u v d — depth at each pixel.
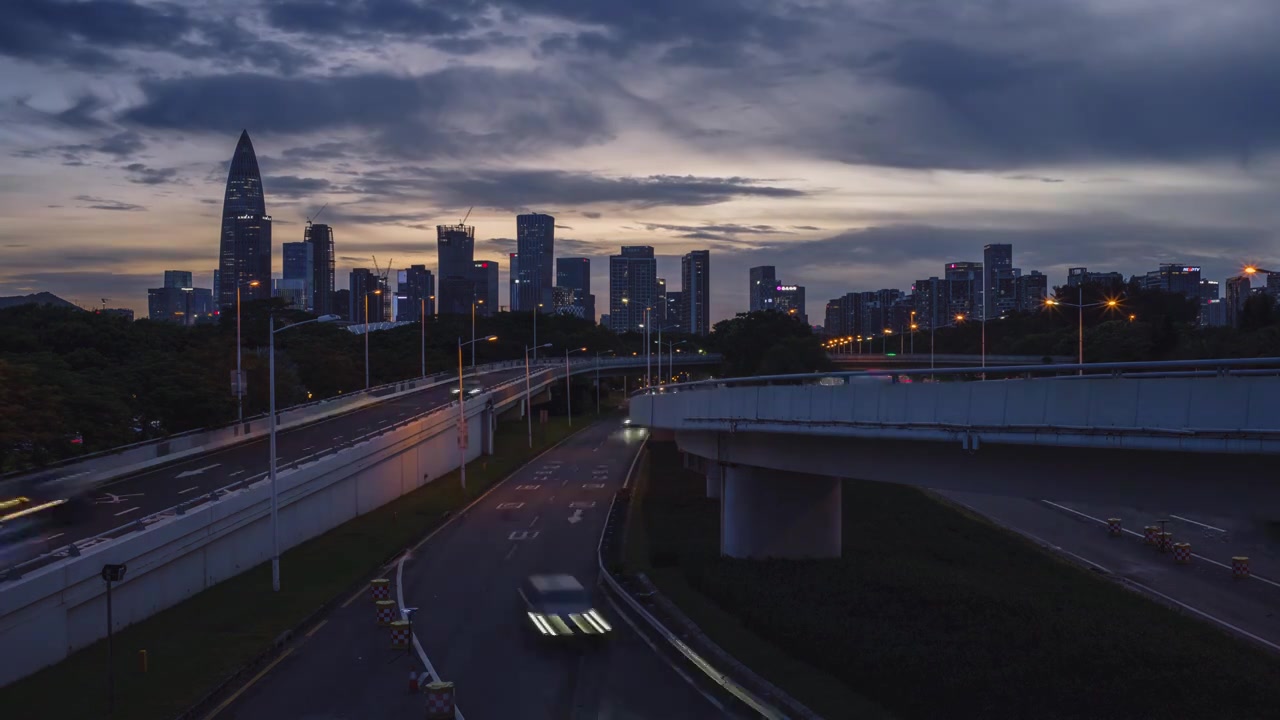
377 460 64.81
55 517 42.06
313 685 29.25
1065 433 24.94
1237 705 28.00
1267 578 48.97
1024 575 46.97
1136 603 42.25
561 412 151.38
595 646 33.22
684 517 61.03
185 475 53.69
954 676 28.58
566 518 61.50
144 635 34.16
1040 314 183.50
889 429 30.98
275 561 41.78
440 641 34.22
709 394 45.62
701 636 34.44
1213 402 22.12
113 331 84.44
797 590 39.22
